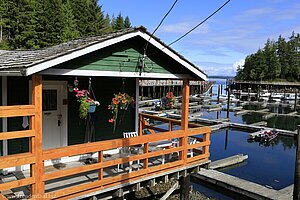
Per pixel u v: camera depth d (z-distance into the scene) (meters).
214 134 23.44
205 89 53.38
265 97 51.34
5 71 4.65
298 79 79.44
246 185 11.02
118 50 5.91
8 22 35.56
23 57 5.73
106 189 5.46
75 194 5.11
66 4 46.34
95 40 5.19
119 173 6.15
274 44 87.62
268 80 79.62
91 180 5.73
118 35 5.39
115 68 5.90
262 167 15.20
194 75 7.02
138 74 6.28
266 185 12.67
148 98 41.19
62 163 6.93
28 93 6.55
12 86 6.30
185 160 6.98
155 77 6.57
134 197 9.05
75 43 6.09
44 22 36.03
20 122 6.45
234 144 20.23
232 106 40.16
